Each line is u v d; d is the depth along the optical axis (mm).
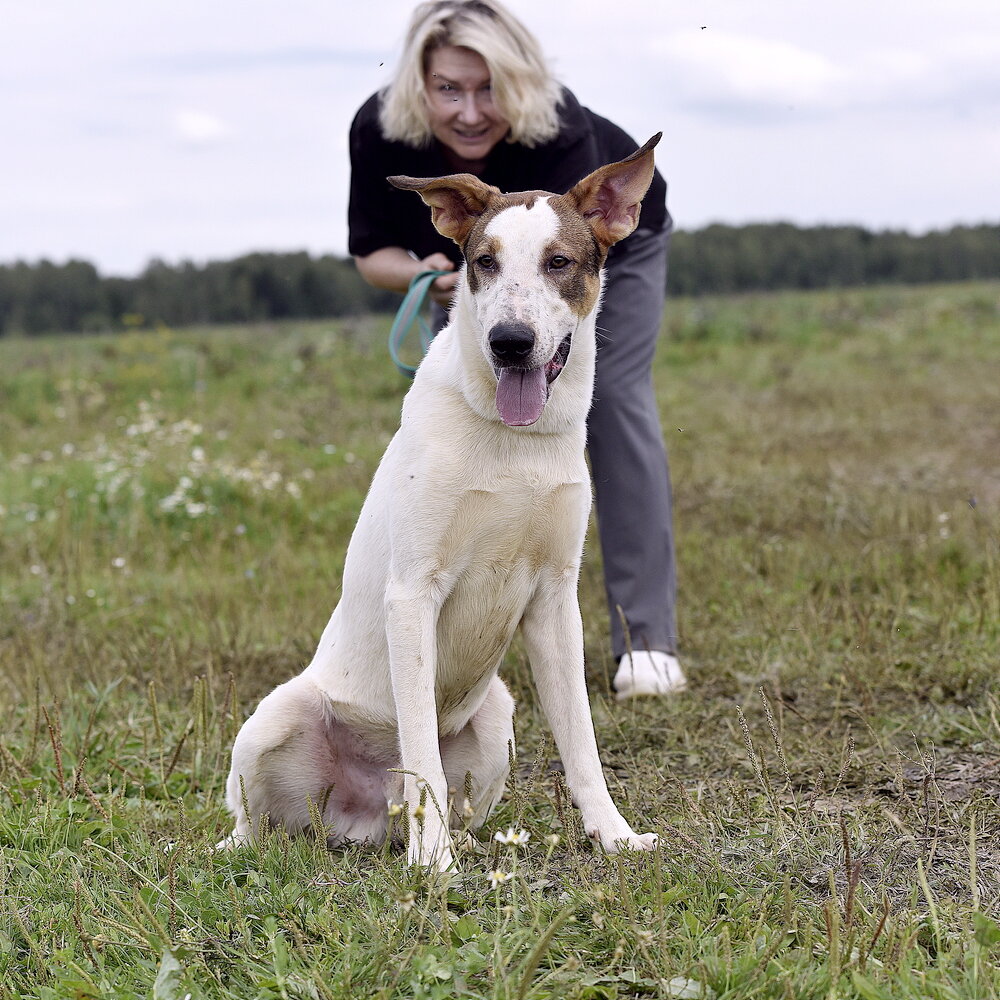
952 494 7031
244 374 14219
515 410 2863
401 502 2955
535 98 4020
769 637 4625
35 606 5516
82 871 2795
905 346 18906
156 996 2137
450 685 3166
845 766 3131
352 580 3201
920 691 3961
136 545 6566
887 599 4895
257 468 7781
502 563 3027
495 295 2924
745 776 3414
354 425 10594
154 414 10680
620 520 4422
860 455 9336
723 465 8617
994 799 3078
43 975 2320
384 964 2217
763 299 31906
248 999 2207
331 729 3211
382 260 4551
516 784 3061
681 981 2162
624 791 3129
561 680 3109
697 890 2553
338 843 3191
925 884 2320
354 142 4418
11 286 33844
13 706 4102
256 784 3131
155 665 4324
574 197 3129
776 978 2152
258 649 4730
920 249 45219
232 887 2537
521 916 2443
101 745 3820
